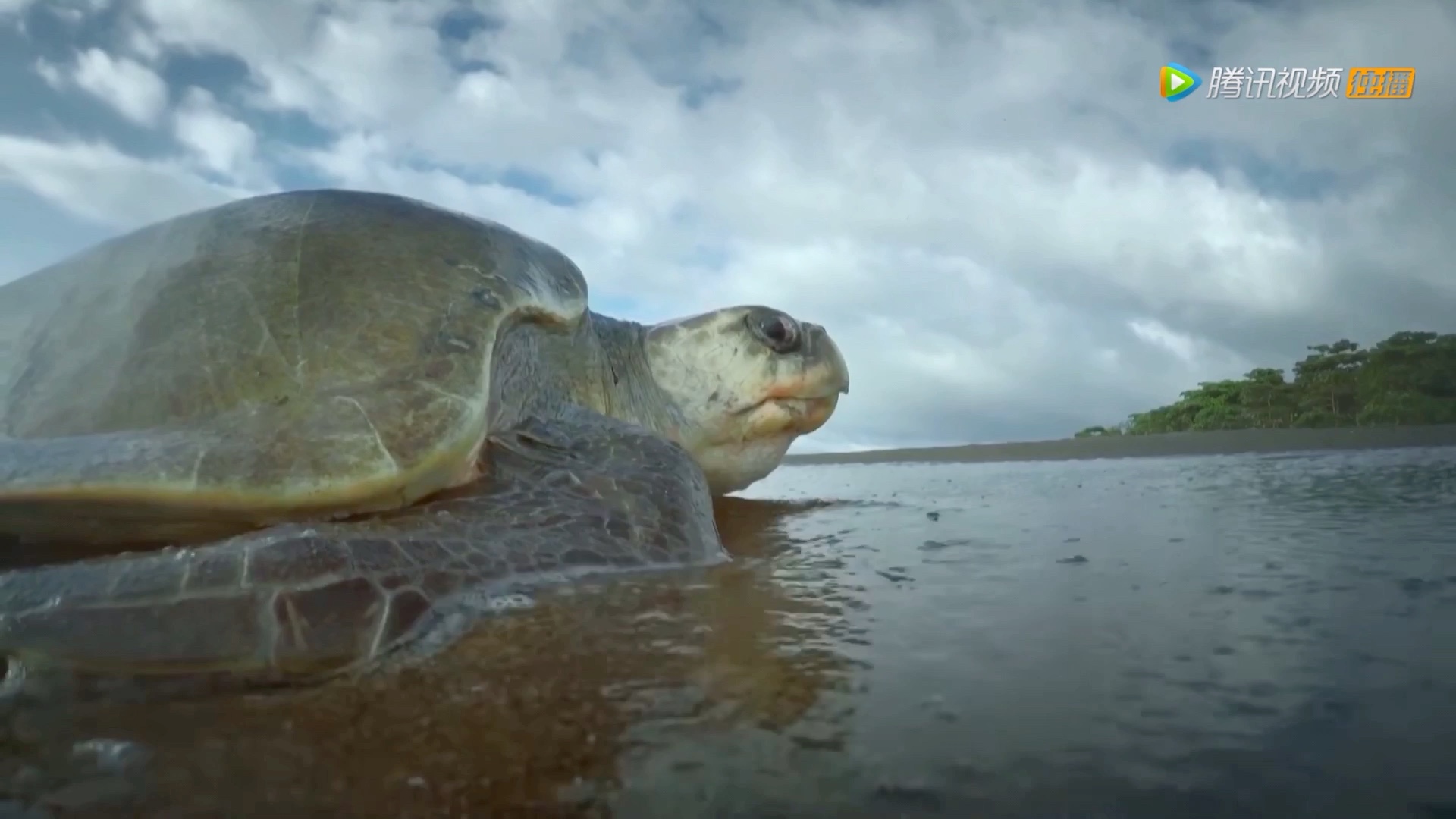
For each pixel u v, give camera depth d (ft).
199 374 0.87
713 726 0.42
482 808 0.34
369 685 0.50
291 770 0.38
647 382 1.58
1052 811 0.32
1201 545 0.97
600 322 1.55
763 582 0.78
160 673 0.50
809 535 1.21
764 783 0.35
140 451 0.78
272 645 0.52
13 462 0.78
